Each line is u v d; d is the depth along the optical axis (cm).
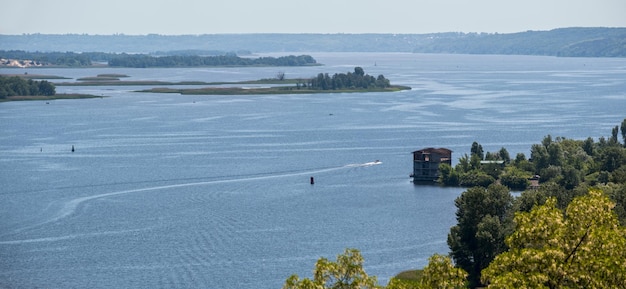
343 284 18562
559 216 19638
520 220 19912
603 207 19988
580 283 18350
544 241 19475
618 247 19038
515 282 17975
